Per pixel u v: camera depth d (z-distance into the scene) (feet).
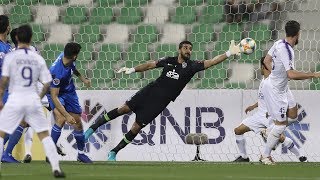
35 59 81.20
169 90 124.88
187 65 124.57
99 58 193.67
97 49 197.36
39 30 201.57
